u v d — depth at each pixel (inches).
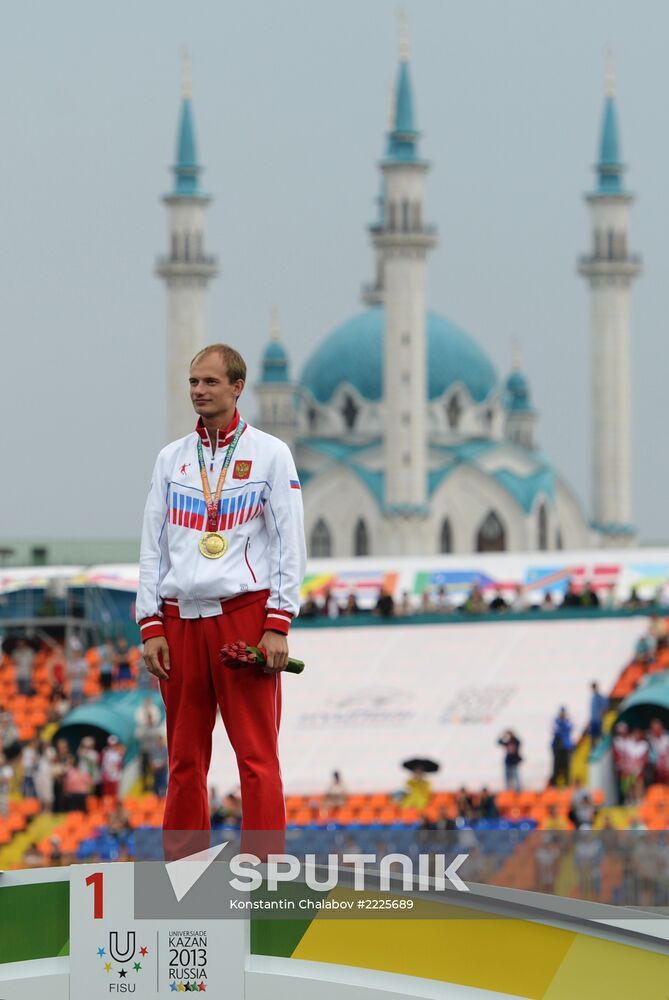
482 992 983.0
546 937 990.4
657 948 989.8
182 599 987.9
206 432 1002.7
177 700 993.5
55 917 975.6
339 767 5004.9
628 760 4407.0
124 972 963.3
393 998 968.3
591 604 5812.0
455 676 5531.5
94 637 5826.8
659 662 5324.8
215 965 965.2
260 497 991.0
